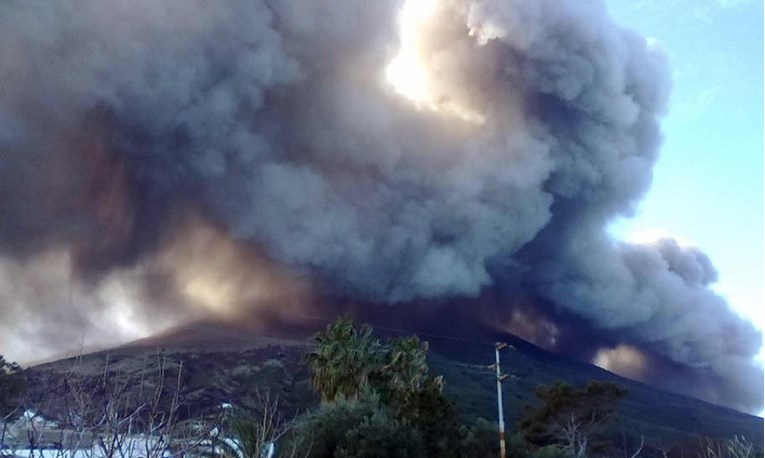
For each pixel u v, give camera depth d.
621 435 49.34
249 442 14.24
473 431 31.84
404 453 27.17
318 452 26.94
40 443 7.27
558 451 33.97
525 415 47.41
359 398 32.75
